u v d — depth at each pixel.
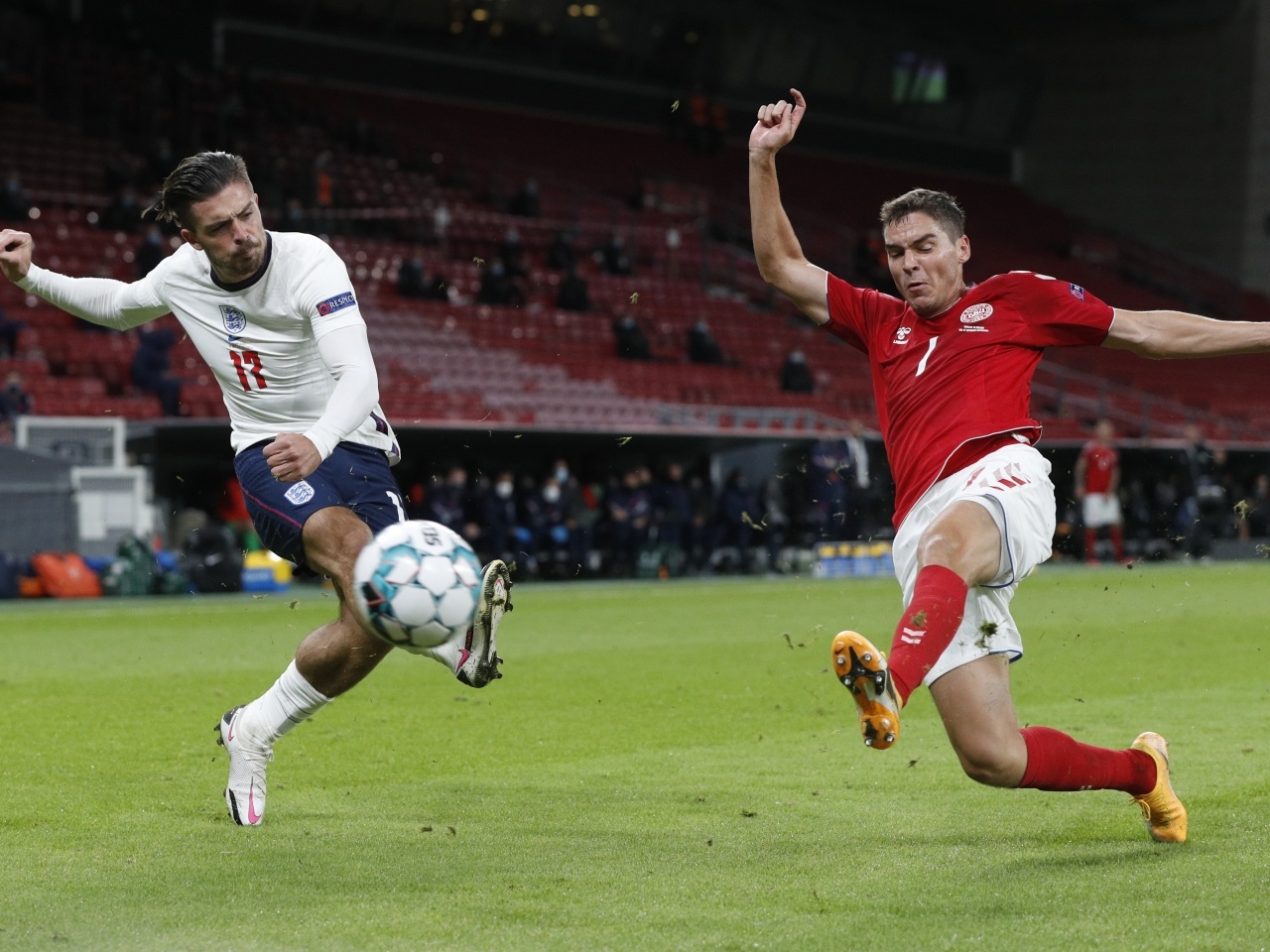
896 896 14.07
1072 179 162.88
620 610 56.78
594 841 16.84
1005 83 161.00
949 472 15.48
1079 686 32.44
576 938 12.63
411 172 110.38
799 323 115.25
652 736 25.39
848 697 30.67
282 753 23.53
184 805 19.12
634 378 94.62
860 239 120.06
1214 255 156.12
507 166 117.12
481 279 94.75
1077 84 162.25
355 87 122.75
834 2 144.88
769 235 17.00
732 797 19.64
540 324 95.50
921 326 16.14
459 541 14.19
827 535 81.44
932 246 15.67
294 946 12.46
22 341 76.12
